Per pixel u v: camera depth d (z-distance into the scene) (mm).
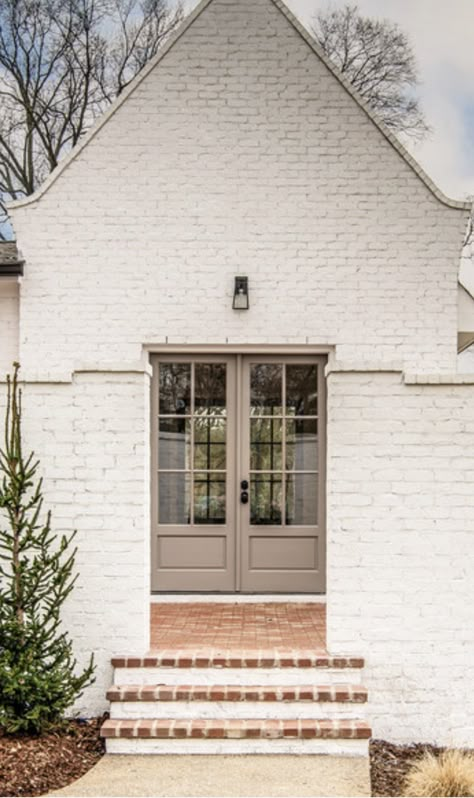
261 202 6387
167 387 6520
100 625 4691
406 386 4738
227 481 6465
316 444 6504
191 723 4340
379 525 4695
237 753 4285
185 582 6410
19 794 3736
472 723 4633
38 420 4766
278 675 4570
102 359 6348
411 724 4633
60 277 6359
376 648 4652
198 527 6434
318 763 4164
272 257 6379
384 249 6383
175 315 6359
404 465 4711
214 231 6379
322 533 6426
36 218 6375
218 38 6418
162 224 6383
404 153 6391
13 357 6492
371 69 14406
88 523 4738
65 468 4754
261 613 5914
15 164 14469
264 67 6414
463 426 4715
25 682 4203
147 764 4141
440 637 4660
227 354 6477
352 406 4730
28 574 4344
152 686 4516
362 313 6367
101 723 4609
